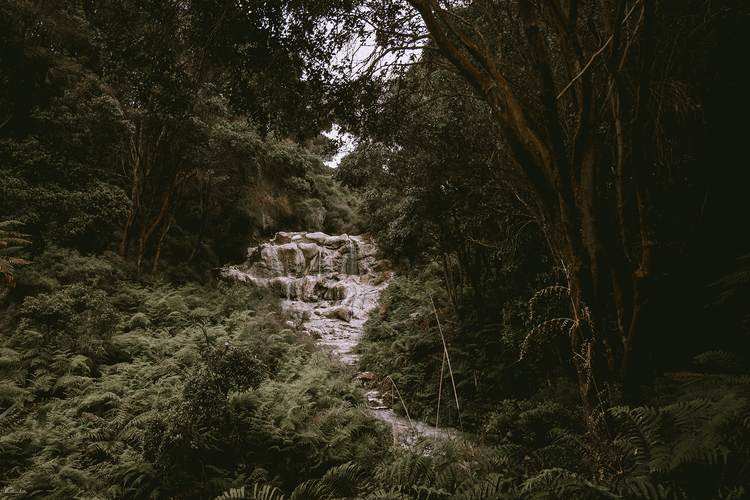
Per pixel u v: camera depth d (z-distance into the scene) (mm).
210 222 19000
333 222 26641
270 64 4352
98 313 7570
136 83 4465
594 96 3766
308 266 20656
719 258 4539
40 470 4277
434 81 6605
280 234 21844
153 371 6672
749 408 1865
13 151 9336
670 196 4980
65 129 10258
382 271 20188
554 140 3023
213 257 17844
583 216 3029
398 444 4301
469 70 3346
